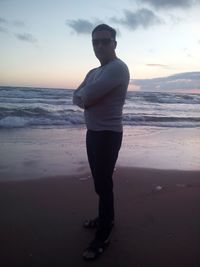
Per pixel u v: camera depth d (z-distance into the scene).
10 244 2.74
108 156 2.57
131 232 3.01
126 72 2.48
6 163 5.66
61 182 4.56
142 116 15.48
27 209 3.50
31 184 4.42
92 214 3.40
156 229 3.08
